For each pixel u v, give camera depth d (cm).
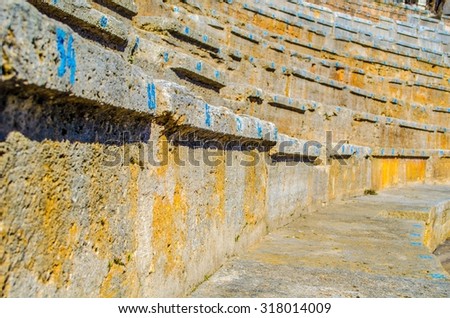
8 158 219
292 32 1992
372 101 1994
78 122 275
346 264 625
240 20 1752
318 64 1927
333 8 2500
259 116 1250
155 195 378
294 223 907
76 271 271
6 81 205
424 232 916
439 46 2572
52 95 239
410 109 2136
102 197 300
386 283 549
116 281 315
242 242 645
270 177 787
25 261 230
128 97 312
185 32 1030
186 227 446
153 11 1071
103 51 282
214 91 992
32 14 217
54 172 253
